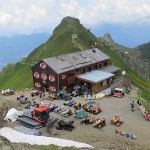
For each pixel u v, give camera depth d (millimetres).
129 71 169500
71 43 159875
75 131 56969
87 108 68625
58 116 65312
